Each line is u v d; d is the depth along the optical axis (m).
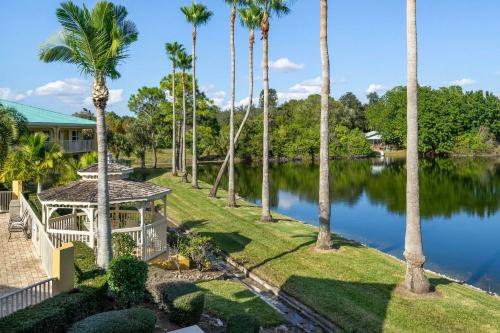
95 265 10.38
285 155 77.19
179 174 47.88
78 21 10.26
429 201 32.78
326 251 16.17
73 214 16.08
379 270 13.93
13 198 20.83
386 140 89.94
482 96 81.56
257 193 38.03
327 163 16.31
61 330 7.77
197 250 14.39
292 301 12.03
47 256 11.35
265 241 18.02
